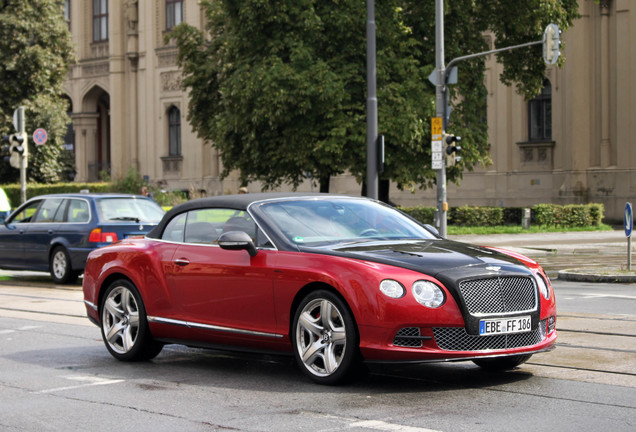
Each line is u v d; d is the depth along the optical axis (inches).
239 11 1423.5
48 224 880.9
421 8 1472.7
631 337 487.8
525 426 293.4
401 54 1434.5
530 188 2100.1
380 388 359.9
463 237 1627.7
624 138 1971.0
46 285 864.3
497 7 1508.4
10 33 2153.1
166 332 428.8
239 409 329.7
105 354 470.0
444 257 363.3
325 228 400.2
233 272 393.7
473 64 1561.3
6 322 597.0
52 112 2182.6
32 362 446.6
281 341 378.0
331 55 1430.9
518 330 355.3
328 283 355.9
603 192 1989.4
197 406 337.1
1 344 505.4
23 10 2164.1
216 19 1747.0
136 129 2741.1
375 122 1077.1
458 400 335.6
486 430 288.7
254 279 384.8
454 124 1488.7
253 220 400.8
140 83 2719.0
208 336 409.1
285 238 386.3
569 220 1824.6
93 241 842.2
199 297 410.6
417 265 352.5
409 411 317.7
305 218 403.2
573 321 550.6
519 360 387.2
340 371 355.3
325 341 362.0
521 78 1593.3
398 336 342.3
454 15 1480.1
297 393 354.6
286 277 372.2
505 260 373.7
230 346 403.5
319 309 366.6
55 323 590.9
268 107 1391.5
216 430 298.2
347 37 1408.7
